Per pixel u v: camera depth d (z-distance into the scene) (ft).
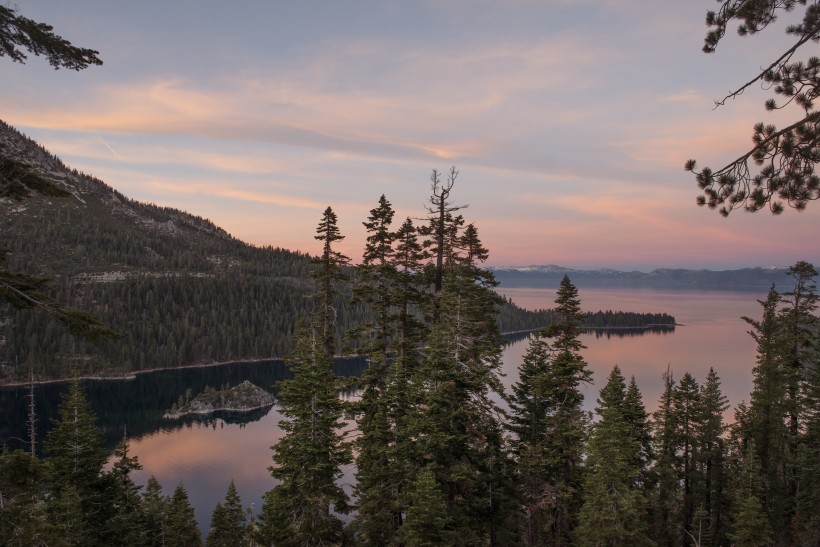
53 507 95.55
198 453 360.69
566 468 91.15
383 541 81.10
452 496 84.23
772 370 120.06
